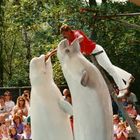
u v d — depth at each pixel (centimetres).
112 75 1123
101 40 2431
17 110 1823
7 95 1988
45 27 2848
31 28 2931
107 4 2484
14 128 1719
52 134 1085
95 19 1199
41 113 1090
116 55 2516
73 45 1054
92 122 1041
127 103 1783
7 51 3572
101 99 1040
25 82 3234
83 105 1045
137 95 2542
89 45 1110
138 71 2547
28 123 1692
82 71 1039
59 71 2606
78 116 1053
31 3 2844
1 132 1750
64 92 1592
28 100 1850
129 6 2548
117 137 1622
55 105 1092
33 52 3011
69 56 1053
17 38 3547
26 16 2859
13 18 2956
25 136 1689
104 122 1038
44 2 2831
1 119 1806
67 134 1092
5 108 1969
